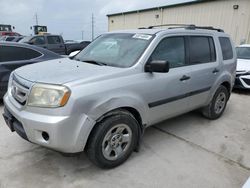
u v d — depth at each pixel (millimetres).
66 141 2404
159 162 3080
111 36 3766
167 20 17547
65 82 2424
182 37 3631
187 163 3084
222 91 4555
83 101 2404
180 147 3506
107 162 2805
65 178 2693
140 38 3336
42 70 2922
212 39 4238
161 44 3277
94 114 2502
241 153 3391
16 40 14102
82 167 2910
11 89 2986
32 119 2404
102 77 2641
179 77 3439
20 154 3131
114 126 2738
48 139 2430
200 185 2660
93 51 3711
